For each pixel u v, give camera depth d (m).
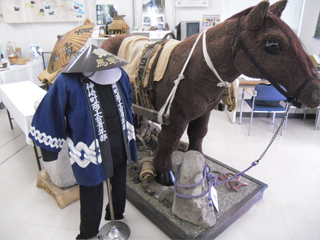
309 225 1.63
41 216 1.71
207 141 2.90
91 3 3.96
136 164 2.02
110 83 1.13
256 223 1.65
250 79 3.47
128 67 1.79
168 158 1.76
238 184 1.87
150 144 2.49
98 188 1.29
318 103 1.02
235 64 1.20
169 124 1.59
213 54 1.26
